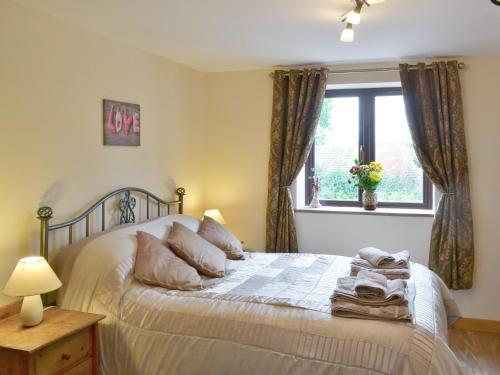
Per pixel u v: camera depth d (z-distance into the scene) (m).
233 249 3.68
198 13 2.89
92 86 3.26
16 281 2.35
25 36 2.73
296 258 3.69
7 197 2.64
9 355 2.21
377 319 2.30
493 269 4.02
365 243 4.38
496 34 3.35
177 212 4.34
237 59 4.16
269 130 4.58
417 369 2.05
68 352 2.40
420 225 4.22
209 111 4.79
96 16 2.94
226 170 4.75
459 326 4.13
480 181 4.02
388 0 2.66
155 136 3.98
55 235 2.96
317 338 2.26
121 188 3.56
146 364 2.53
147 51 3.85
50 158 2.92
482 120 4.00
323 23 3.11
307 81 4.35
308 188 4.81
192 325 2.48
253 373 2.32
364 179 4.42
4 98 2.60
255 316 2.42
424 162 4.07
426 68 4.07
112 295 2.71
